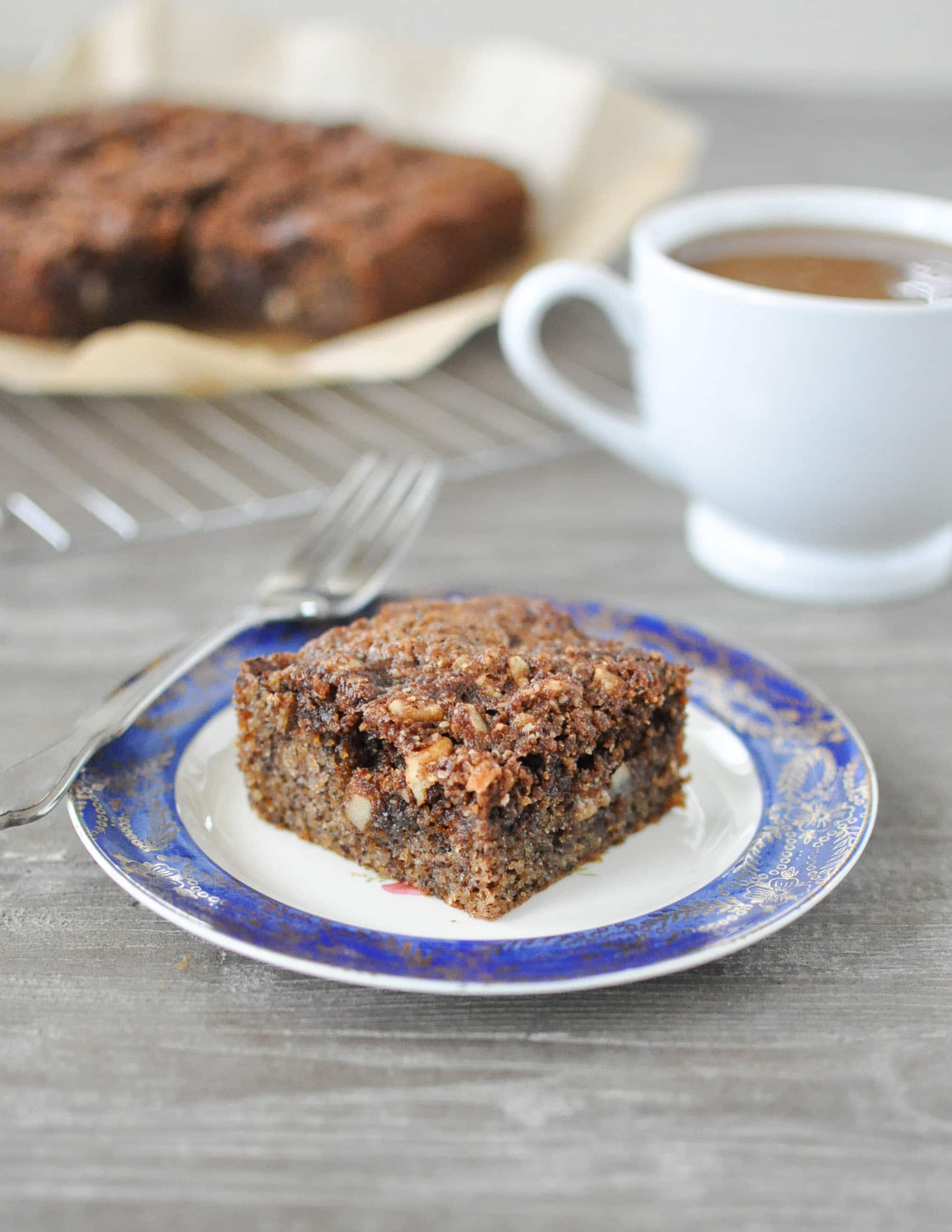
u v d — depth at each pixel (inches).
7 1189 13.3
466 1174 13.4
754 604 19.8
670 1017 14.5
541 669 16.0
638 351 19.9
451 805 15.2
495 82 30.8
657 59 46.6
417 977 13.9
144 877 14.7
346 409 24.0
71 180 29.3
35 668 18.5
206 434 23.3
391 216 27.2
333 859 15.8
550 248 29.1
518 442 23.1
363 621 16.8
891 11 45.5
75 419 23.7
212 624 19.3
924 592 20.0
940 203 20.0
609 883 15.5
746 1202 13.3
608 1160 13.5
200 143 30.9
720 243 20.0
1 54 43.8
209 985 14.8
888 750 17.5
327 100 32.7
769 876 15.0
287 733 15.8
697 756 16.8
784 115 40.6
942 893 15.8
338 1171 13.4
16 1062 14.1
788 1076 14.1
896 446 18.4
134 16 33.7
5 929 15.3
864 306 17.8
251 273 27.7
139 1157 13.5
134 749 16.3
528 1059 14.2
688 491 20.2
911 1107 13.9
